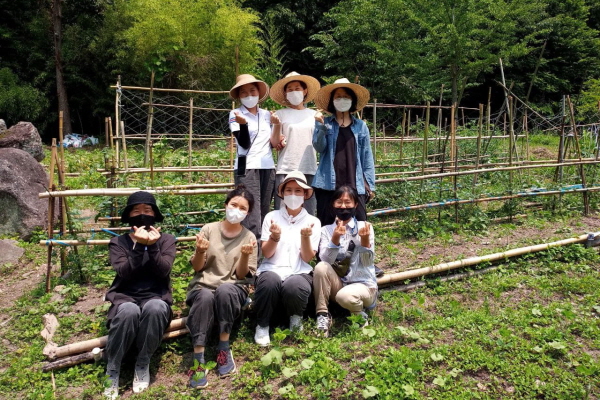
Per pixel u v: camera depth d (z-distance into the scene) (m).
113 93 19.16
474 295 5.05
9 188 6.80
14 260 6.09
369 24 19.23
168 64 17.14
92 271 5.26
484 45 19.69
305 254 4.28
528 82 23.89
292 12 21.97
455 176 7.36
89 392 3.58
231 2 18.42
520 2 18.42
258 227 5.02
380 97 20.48
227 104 17.41
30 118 18.52
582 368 3.66
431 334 4.18
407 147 12.94
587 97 19.45
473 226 7.07
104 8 20.62
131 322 3.68
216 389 3.64
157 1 16.80
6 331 4.45
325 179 5.03
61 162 5.33
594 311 4.70
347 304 4.26
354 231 4.53
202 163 10.39
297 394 3.44
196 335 3.82
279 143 5.10
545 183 8.77
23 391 3.67
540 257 5.95
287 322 4.48
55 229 7.04
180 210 6.14
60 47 18.83
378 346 3.99
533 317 4.53
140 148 15.35
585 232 6.74
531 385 3.56
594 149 10.33
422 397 3.40
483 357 3.82
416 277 5.29
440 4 18.77
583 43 23.28
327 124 5.09
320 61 23.95
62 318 4.48
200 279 4.14
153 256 3.93
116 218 5.89
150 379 3.83
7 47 20.09
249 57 17.84
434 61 19.39
